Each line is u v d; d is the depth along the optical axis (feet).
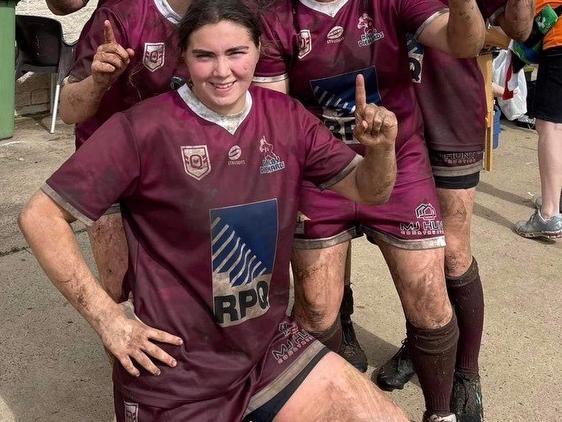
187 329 6.11
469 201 8.48
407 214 7.57
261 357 6.43
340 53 7.22
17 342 10.48
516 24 8.01
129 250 6.23
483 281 12.59
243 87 5.90
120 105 7.23
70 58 19.61
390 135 5.70
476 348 8.80
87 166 5.68
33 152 18.33
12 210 14.64
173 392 6.05
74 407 9.20
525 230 14.38
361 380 6.48
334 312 7.91
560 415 9.25
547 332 11.05
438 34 6.75
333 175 6.38
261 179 6.08
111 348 5.82
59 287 5.80
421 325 7.79
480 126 8.32
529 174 18.07
